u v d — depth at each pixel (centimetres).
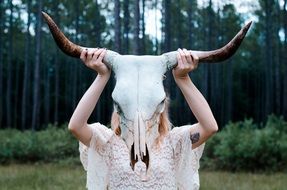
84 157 330
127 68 306
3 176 1423
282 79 4775
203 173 1622
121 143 312
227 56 311
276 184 1330
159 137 312
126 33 4116
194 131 323
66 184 1234
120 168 307
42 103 4941
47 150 2062
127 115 296
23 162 2039
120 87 300
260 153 1734
